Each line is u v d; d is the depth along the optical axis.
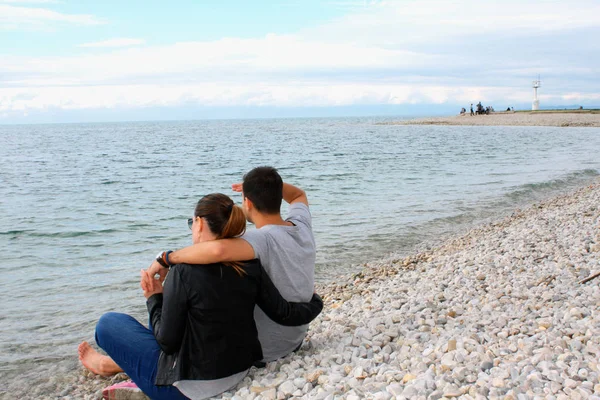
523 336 3.94
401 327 4.47
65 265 8.90
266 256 3.38
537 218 11.03
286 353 3.86
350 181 20.00
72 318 6.34
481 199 15.06
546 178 19.19
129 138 76.62
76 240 10.98
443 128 69.06
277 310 3.47
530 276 6.11
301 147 44.44
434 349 3.81
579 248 7.42
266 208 3.50
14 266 8.84
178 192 19.05
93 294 7.27
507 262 7.06
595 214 10.47
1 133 118.69
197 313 3.18
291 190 4.10
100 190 19.72
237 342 3.37
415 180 19.75
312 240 3.71
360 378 3.45
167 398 3.33
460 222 11.95
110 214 14.27
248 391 3.39
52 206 15.83
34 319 6.31
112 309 6.65
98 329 3.46
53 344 5.56
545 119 66.69
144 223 12.87
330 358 3.84
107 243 10.69
